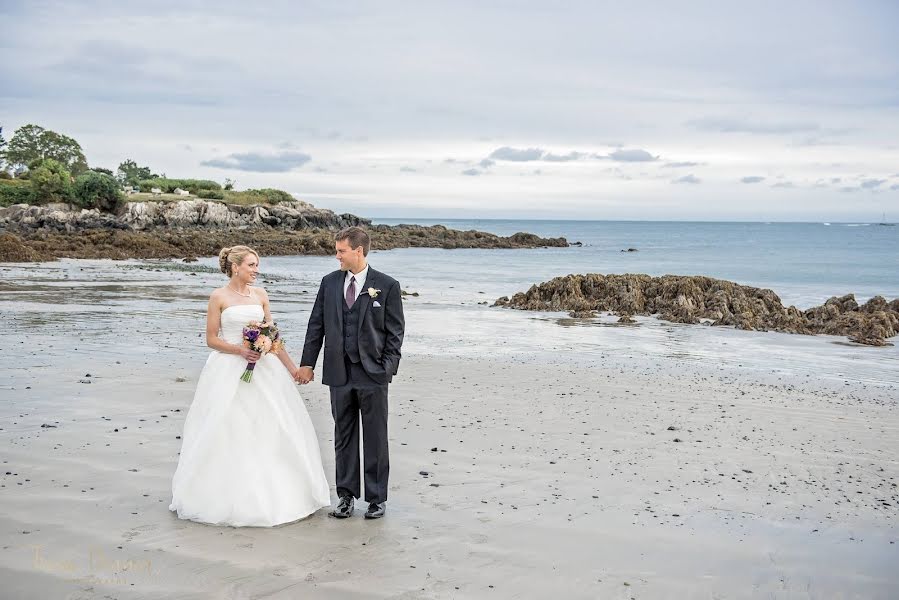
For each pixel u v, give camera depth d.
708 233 175.75
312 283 29.89
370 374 5.44
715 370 12.95
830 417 9.48
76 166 109.62
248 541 5.02
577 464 7.03
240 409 5.43
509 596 4.37
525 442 7.72
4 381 9.70
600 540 5.25
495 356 13.54
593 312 22.08
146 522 5.27
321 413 8.66
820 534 5.52
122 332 14.55
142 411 8.38
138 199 75.06
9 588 4.23
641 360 13.74
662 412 9.36
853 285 36.25
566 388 10.64
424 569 4.68
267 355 5.59
